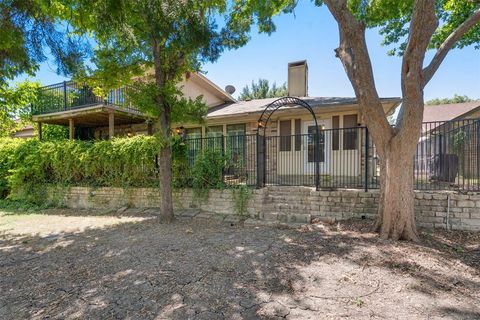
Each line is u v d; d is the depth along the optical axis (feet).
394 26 31.30
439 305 8.45
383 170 15.43
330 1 15.01
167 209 20.65
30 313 8.35
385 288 9.59
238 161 23.67
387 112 29.50
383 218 15.44
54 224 21.03
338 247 13.89
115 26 16.22
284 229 17.81
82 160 27.48
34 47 15.62
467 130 19.49
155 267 11.82
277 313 8.08
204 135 36.58
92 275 11.14
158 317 7.97
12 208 28.27
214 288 9.75
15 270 11.87
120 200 26.48
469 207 16.39
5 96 32.81
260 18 21.72
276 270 11.27
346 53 16.15
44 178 29.66
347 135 29.45
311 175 28.99
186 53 18.89
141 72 20.86
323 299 8.89
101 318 7.99
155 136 20.11
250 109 34.06
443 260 12.00
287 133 32.42
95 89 22.26
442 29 28.76
